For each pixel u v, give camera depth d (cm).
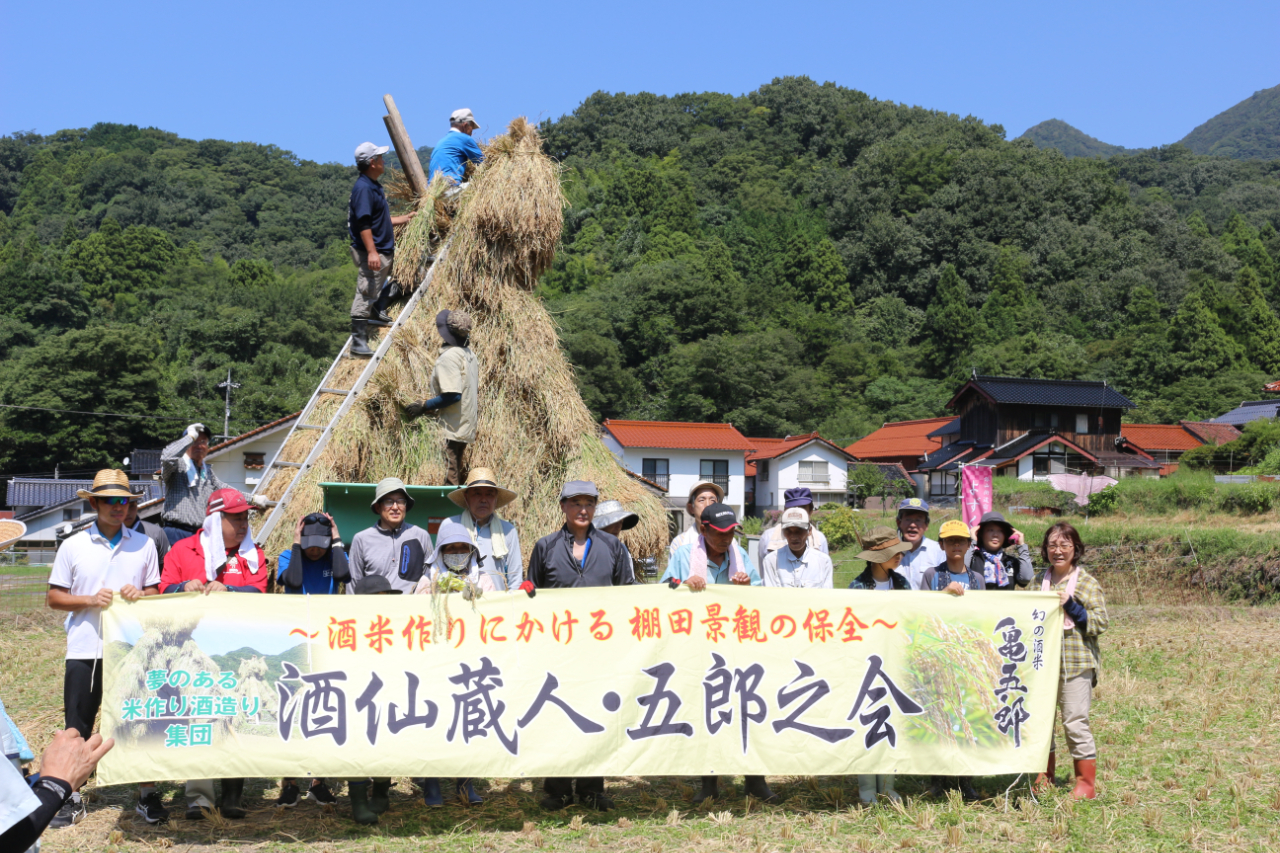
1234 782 553
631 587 518
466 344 755
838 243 8938
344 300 6781
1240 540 1712
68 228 8700
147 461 3734
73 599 513
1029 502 2988
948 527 599
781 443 4819
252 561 556
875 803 532
